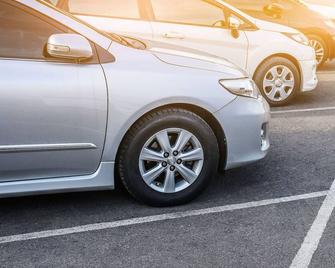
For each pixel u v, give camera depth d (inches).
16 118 126.5
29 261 121.9
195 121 142.3
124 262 122.0
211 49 252.5
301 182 169.2
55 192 136.6
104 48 136.6
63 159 134.0
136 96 135.0
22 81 126.0
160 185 146.6
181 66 143.4
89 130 133.3
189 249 127.8
